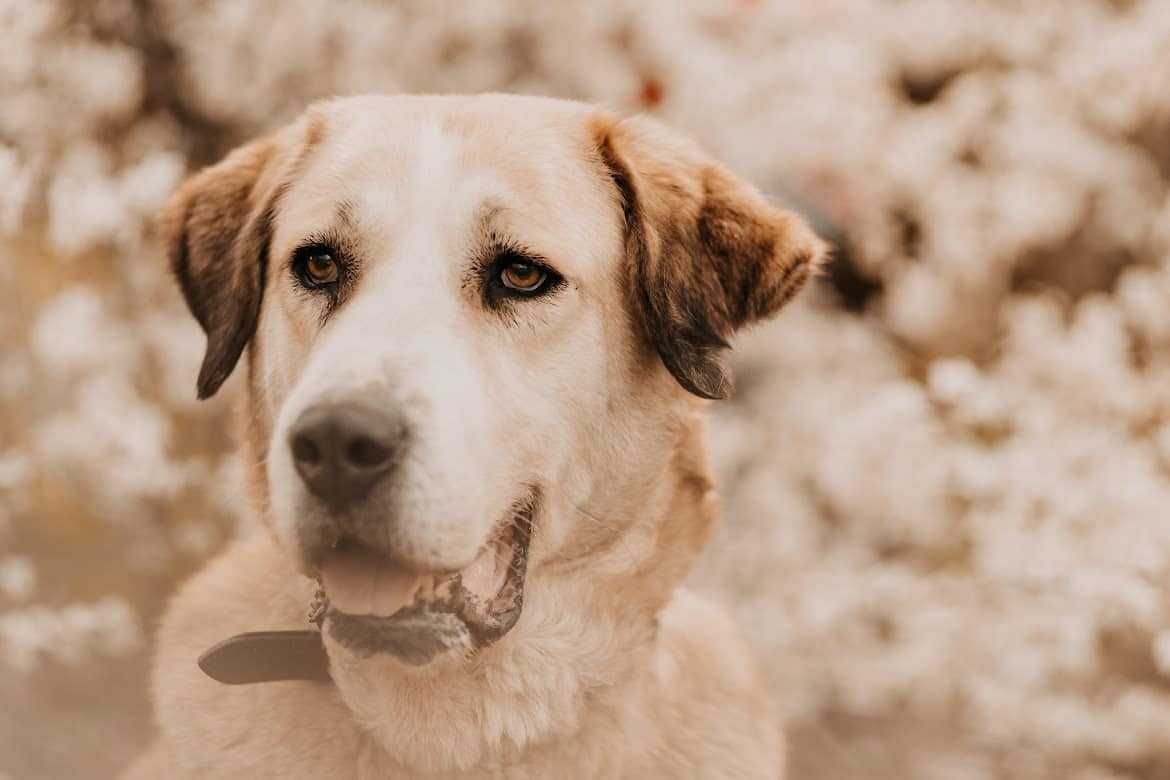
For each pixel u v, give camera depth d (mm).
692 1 9031
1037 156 9109
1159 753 7406
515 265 3617
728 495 8719
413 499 3184
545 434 3600
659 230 3914
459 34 8570
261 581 3896
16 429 7711
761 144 8984
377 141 3723
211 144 8469
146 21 8047
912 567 8172
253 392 3951
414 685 3580
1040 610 7305
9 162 6379
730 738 3916
